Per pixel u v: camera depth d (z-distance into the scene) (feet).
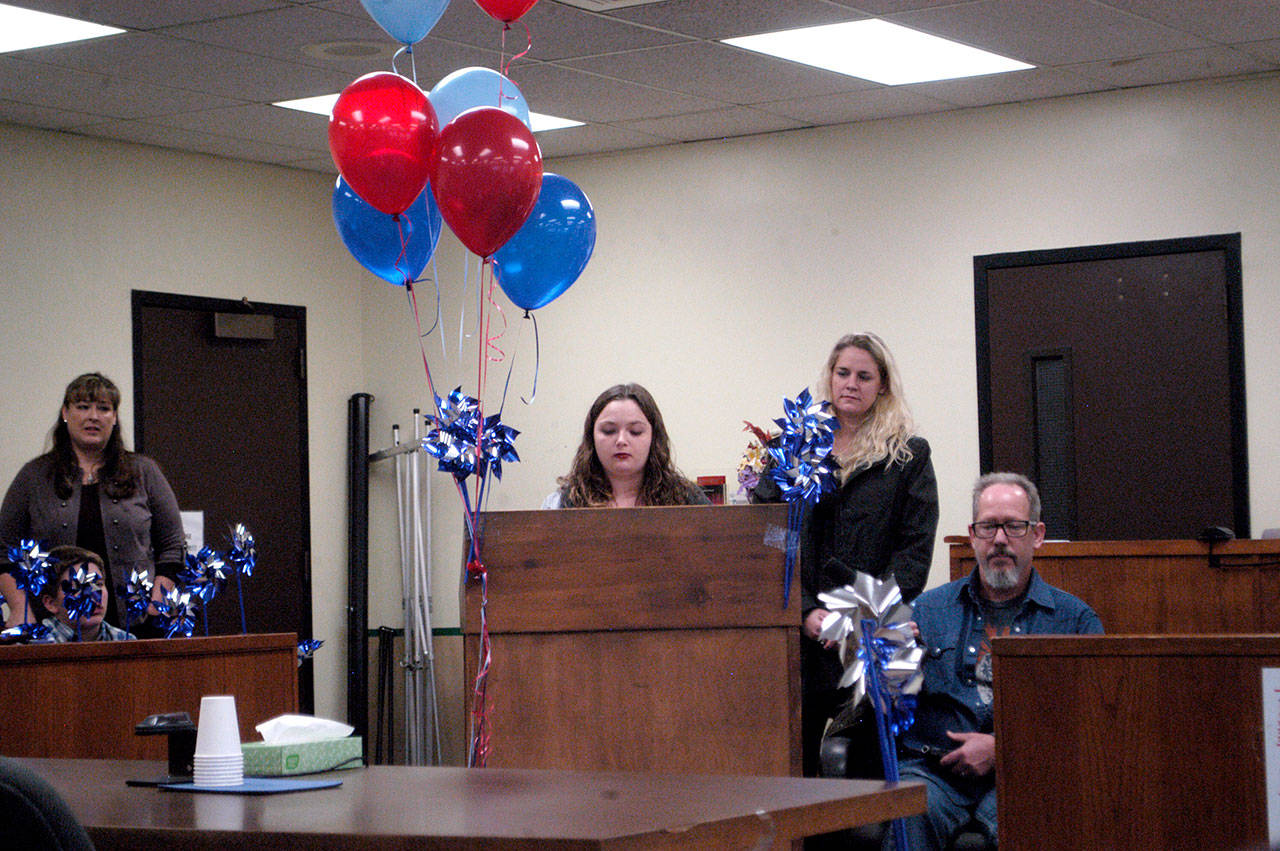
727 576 8.94
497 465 9.40
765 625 8.89
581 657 8.98
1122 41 18.47
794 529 8.99
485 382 25.23
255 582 24.45
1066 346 21.06
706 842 5.30
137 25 17.49
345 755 7.34
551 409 24.62
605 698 8.96
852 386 12.85
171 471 23.32
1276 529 17.95
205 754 6.90
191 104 20.97
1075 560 15.48
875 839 9.80
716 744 8.86
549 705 8.98
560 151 24.21
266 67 19.30
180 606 14.71
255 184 24.80
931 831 10.61
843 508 12.64
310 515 25.36
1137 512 20.59
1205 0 16.93
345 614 25.88
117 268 22.74
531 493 24.75
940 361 21.84
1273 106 19.90
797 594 8.90
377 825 5.43
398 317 26.08
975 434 21.59
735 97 21.04
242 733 13.41
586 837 4.97
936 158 21.97
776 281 23.03
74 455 17.67
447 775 6.95
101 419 17.58
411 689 25.16
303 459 25.25
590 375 24.32
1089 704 8.41
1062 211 21.12
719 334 23.40
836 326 22.56
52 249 21.93
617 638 8.98
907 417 12.94
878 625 8.05
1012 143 21.47
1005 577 11.40
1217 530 15.05
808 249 22.81
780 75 19.95
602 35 18.13
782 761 8.81
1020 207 21.39
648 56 19.04
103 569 15.87
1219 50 18.85
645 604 8.97
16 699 11.84
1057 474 21.12
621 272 24.14
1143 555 15.30
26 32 17.71
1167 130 20.51
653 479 12.28
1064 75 20.02
